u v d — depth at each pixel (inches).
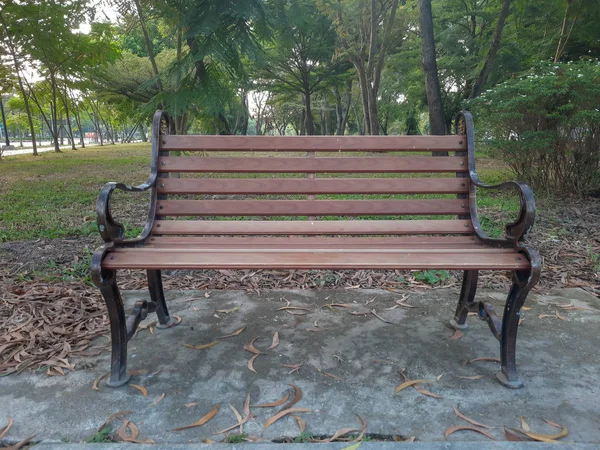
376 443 62.7
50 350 93.5
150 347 95.7
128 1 319.6
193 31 255.8
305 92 971.9
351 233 96.3
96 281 74.7
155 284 101.7
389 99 1217.4
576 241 175.5
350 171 98.5
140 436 67.3
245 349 94.4
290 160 98.3
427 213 97.9
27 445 65.7
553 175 271.1
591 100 238.2
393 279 138.8
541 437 66.3
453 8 721.6
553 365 86.4
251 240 95.4
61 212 240.5
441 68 747.4
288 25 362.9
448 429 68.4
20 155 903.7
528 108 250.7
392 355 91.5
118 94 992.2
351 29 666.8
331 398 76.7
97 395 78.0
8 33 518.0
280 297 123.7
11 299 119.4
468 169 98.0
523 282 76.2
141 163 610.9
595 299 119.2
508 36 602.5
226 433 68.1
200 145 99.4
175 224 96.3
